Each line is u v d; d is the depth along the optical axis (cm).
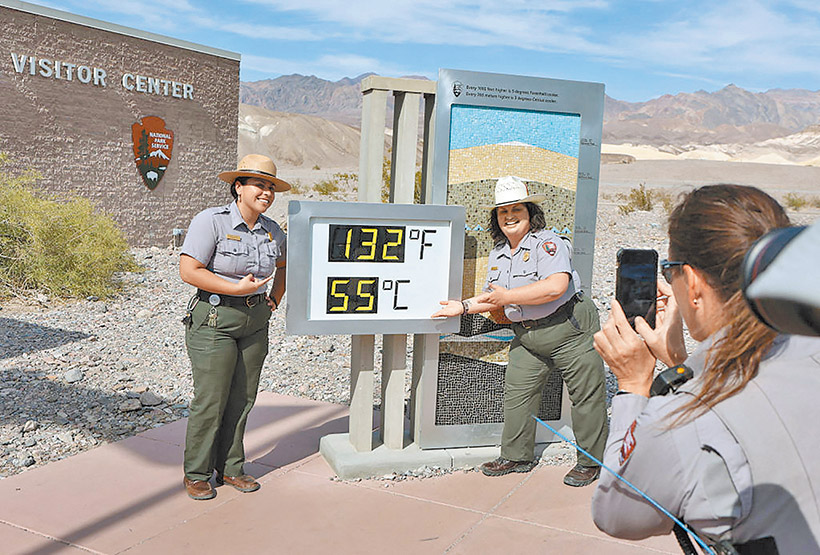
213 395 408
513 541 379
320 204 424
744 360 130
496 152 467
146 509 405
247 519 396
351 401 477
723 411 129
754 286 86
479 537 382
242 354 418
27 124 1385
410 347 809
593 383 435
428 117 469
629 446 140
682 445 131
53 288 985
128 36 1522
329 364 729
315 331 435
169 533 379
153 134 1588
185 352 758
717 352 133
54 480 441
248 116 18125
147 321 894
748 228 130
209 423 414
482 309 445
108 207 1527
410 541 377
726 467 126
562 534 387
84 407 580
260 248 404
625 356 163
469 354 480
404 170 455
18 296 973
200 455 417
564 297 424
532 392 450
